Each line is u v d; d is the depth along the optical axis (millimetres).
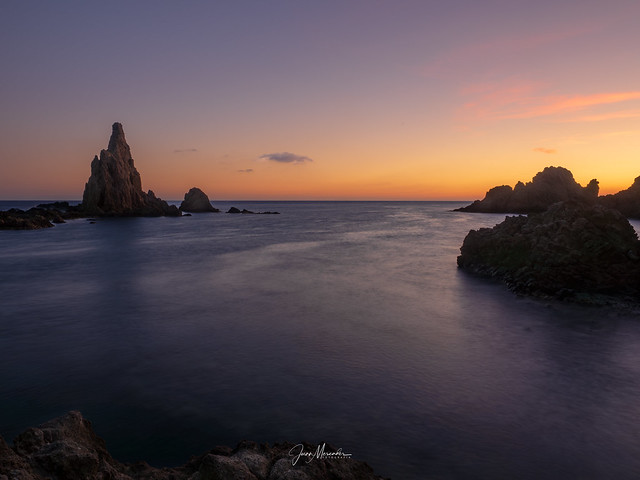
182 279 32656
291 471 6949
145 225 98750
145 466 7859
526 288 26953
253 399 12516
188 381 13820
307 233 78250
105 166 126188
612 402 12281
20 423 11258
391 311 22828
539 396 12641
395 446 10031
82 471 6273
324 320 21031
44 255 46781
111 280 32281
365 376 14141
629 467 9305
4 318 21578
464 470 9125
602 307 23047
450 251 50344
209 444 10203
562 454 9750
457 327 19781
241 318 21438
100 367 15047
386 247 54750
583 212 32500
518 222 38250
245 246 56312
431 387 13273
